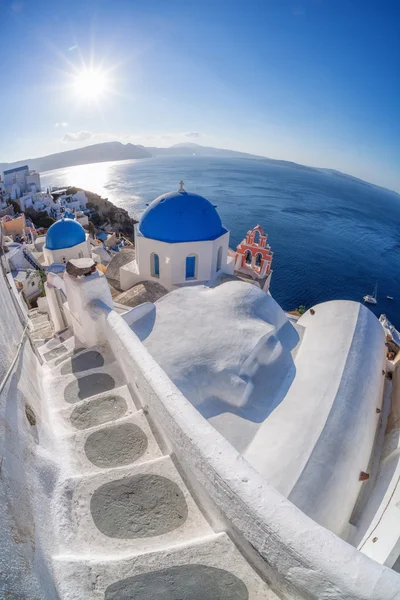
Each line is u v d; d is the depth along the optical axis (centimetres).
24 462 356
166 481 409
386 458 625
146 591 286
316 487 462
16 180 6688
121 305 1272
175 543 342
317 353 736
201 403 591
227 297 845
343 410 570
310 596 271
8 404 390
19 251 2808
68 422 533
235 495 310
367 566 258
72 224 2522
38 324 1575
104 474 413
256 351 681
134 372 545
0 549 222
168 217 1389
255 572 309
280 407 612
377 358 739
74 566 297
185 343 688
